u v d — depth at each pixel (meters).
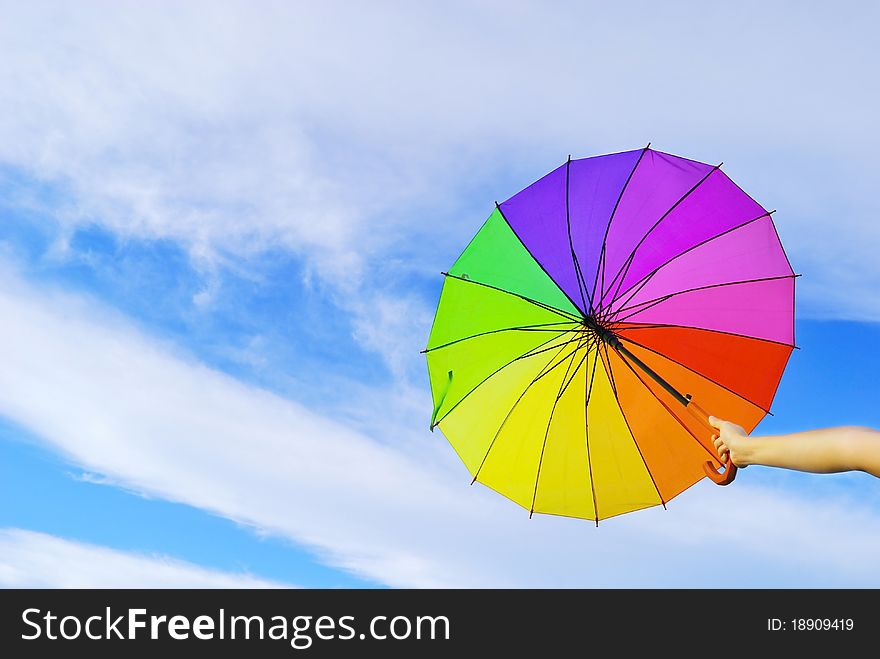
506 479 3.77
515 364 3.70
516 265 3.64
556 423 3.69
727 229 3.57
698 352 3.56
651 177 3.65
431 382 3.75
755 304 3.51
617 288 3.56
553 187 3.72
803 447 1.05
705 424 3.54
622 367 3.64
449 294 3.71
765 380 3.50
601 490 3.68
